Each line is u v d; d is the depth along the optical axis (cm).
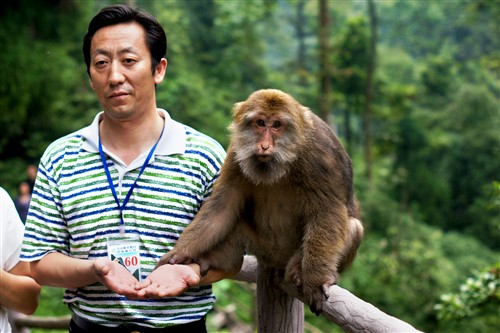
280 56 3834
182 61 2059
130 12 267
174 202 274
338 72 2194
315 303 300
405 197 2730
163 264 272
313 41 3934
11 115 1711
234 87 2341
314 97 2542
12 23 1733
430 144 2889
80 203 269
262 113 320
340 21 3812
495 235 2652
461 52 3988
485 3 2828
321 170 327
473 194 2831
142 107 269
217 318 1085
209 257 305
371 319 252
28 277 290
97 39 265
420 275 1786
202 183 281
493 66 2455
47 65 1764
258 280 350
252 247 345
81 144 275
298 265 319
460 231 2761
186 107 1839
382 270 1788
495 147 2855
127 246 269
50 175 274
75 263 257
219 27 2458
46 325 666
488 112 2961
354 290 1703
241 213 337
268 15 2680
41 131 1767
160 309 271
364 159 2873
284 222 340
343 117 3381
